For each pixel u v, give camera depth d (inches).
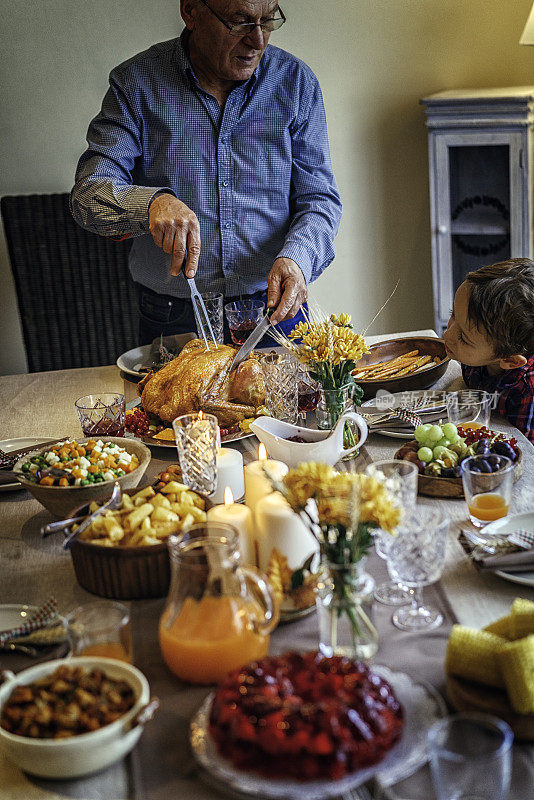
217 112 92.9
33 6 123.6
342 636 40.4
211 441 55.9
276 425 59.2
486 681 38.6
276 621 41.4
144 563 47.3
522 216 125.5
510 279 71.5
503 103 120.8
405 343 85.3
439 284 134.2
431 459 59.7
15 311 132.7
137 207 81.7
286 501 43.9
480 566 47.6
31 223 122.5
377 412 71.6
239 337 81.9
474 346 74.0
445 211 130.0
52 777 36.2
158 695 40.9
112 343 127.1
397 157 139.9
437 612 45.6
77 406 69.9
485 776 30.8
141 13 126.0
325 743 32.8
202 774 35.1
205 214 96.6
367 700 34.6
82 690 37.3
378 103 137.2
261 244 98.7
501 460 53.9
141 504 52.2
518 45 134.3
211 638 40.4
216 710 35.8
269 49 94.4
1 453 67.2
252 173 95.7
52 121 128.3
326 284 145.0
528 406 72.1
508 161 124.3
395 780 33.6
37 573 52.7
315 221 93.3
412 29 133.7
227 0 81.5
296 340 92.8
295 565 45.9
